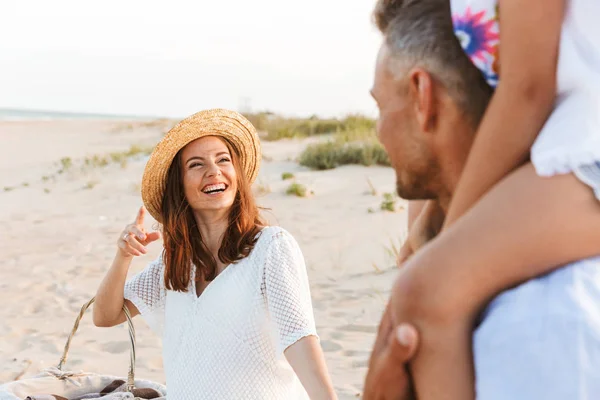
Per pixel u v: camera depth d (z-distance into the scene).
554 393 0.79
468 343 0.87
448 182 1.02
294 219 9.12
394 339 0.89
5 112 86.25
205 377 2.64
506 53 0.90
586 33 0.90
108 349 5.20
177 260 2.77
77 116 87.69
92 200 12.07
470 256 0.87
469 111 0.96
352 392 4.08
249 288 2.66
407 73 0.99
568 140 0.86
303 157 13.10
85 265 7.75
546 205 0.85
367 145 12.77
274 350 2.66
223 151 2.83
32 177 15.56
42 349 5.23
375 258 7.08
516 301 0.85
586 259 0.86
